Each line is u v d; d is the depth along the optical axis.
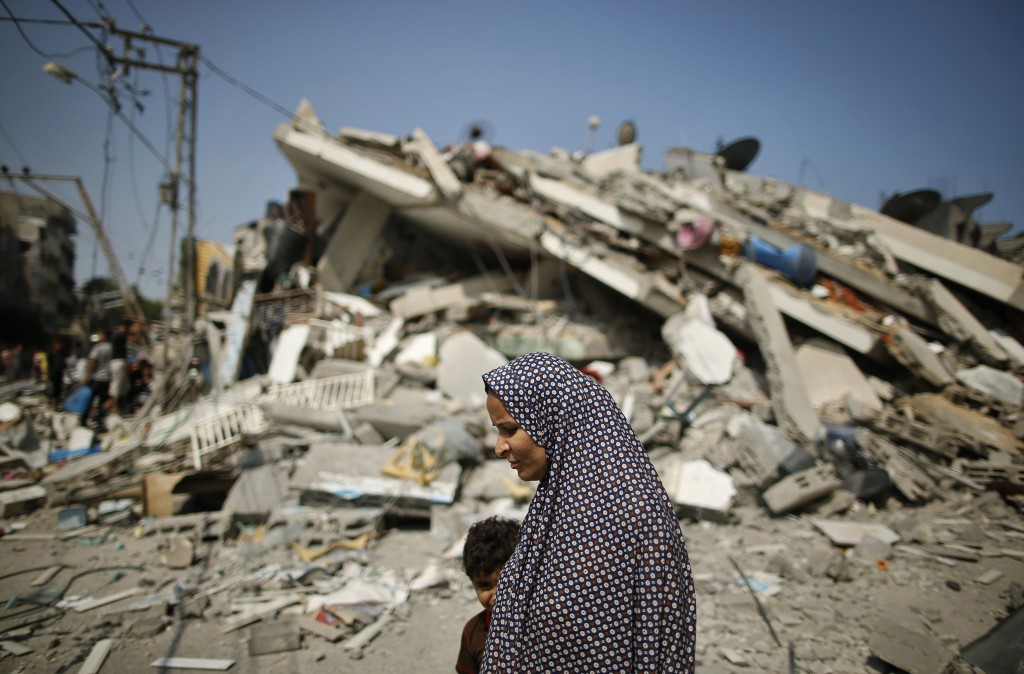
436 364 12.21
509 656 1.49
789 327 12.44
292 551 5.73
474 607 4.81
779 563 5.59
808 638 4.37
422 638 4.34
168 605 4.61
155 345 15.15
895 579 5.44
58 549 5.84
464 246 17.78
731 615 4.74
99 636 4.23
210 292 19.19
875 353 11.16
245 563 5.48
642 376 12.23
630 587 1.41
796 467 7.48
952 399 9.73
